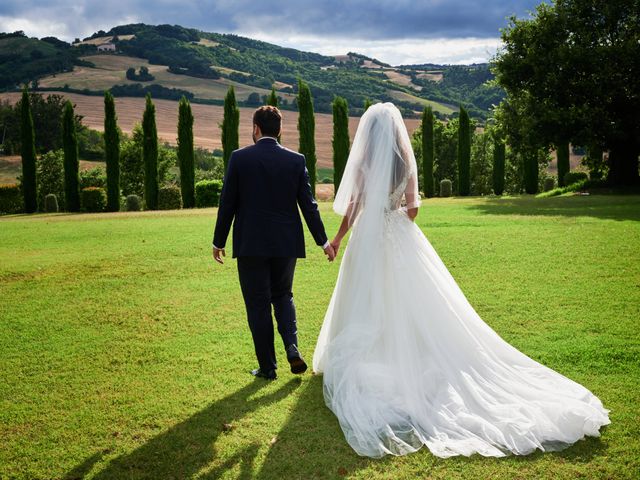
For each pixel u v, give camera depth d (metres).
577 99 25.06
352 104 98.44
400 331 3.52
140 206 30.03
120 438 3.22
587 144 24.67
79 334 5.25
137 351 4.71
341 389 3.44
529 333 4.87
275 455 2.99
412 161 3.78
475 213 16.20
